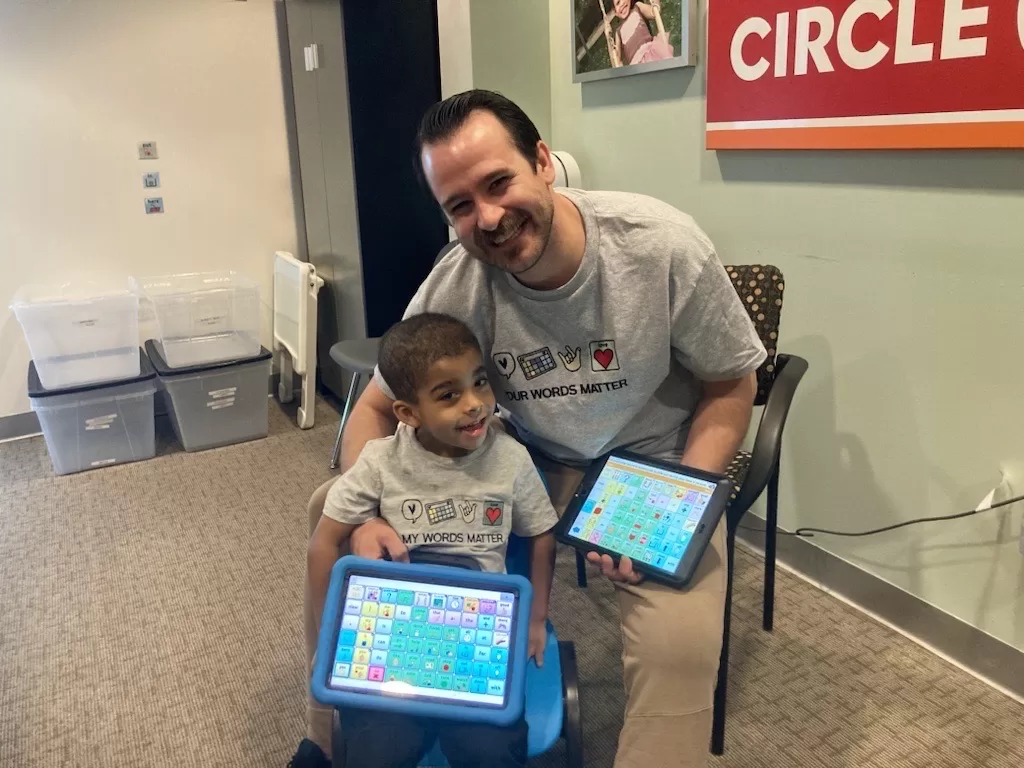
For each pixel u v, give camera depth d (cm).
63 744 147
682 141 199
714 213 194
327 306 313
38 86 273
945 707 151
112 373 264
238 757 144
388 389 131
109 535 224
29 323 248
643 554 113
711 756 141
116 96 285
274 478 259
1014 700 152
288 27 301
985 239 140
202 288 295
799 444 186
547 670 115
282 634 178
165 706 157
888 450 166
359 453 127
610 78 215
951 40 133
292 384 327
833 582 186
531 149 108
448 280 127
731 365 123
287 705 156
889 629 173
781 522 196
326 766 123
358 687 97
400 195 271
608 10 208
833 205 165
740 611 181
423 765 113
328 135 277
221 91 302
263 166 317
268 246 326
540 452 143
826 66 155
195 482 257
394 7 250
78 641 177
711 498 114
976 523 153
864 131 151
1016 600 150
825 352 175
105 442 268
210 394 277
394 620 101
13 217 279
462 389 111
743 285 154
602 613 181
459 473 117
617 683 159
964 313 146
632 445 135
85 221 290
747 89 173
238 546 216
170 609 188
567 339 122
